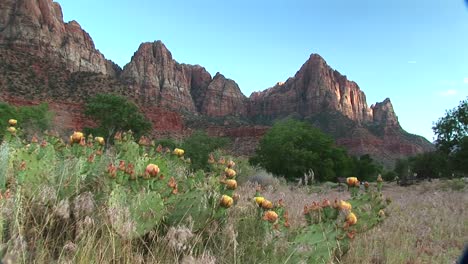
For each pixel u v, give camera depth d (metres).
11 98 86.75
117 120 51.31
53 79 106.75
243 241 3.81
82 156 4.34
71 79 111.25
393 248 5.18
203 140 32.56
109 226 3.28
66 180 3.86
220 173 6.00
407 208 9.05
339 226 3.88
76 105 94.31
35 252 2.94
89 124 89.88
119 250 3.15
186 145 29.14
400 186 25.69
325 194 11.69
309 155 32.50
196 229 3.76
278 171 32.53
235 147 112.06
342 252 4.02
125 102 53.06
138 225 3.41
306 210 4.12
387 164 148.62
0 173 3.85
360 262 4.55
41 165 3.89
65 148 5.24
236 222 4.05
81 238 3.13
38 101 90.00
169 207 3.83
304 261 3.56
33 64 108.88
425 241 6.07
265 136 35.19
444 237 6.46
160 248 3.39
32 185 3.65
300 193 9.89
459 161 42.97
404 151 169.12
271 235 3.74
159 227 3.76
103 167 4.47
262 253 3.66
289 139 34.25
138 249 3.39
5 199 3.14
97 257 2.95
